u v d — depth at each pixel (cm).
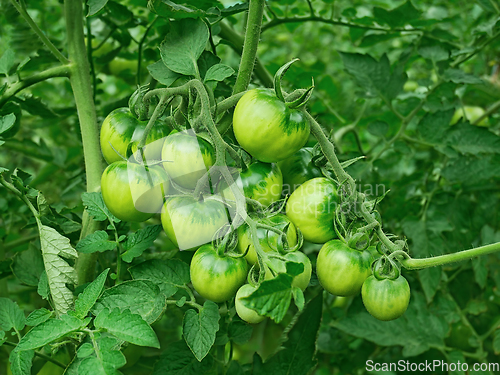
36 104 53
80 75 48
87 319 33
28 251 49
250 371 49
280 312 28
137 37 92
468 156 66
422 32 65
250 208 36
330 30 101
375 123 67
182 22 41
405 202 66
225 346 48
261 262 32
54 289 40
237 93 40
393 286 33
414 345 61
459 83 64
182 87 35
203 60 43
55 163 75
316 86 75
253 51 39
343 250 35
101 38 74
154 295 36
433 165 72
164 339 67
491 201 68
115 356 31
